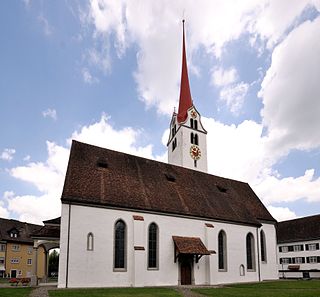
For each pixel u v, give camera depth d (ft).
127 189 103.55
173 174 127.03
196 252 102.42
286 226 237.45
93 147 111.04
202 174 142.00
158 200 107.55
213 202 126.11
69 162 99.76
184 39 204.23
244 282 116.37
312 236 213.66
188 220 110.01
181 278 102.63
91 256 87.71
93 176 100.01
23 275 212.64
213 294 71.72
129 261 93.20
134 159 119.34
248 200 146.10
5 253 204.33
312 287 91.09
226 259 115.75
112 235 92.43
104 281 87.97
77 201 88.94
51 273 198.90
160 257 99.60
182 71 195.72
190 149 173.88
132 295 66.54
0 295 62.18
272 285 99.25
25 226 232.32
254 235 128.98
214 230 114.11
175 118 185.47
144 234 98.02
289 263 224.53
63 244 84.74
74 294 66.08
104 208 93.15
